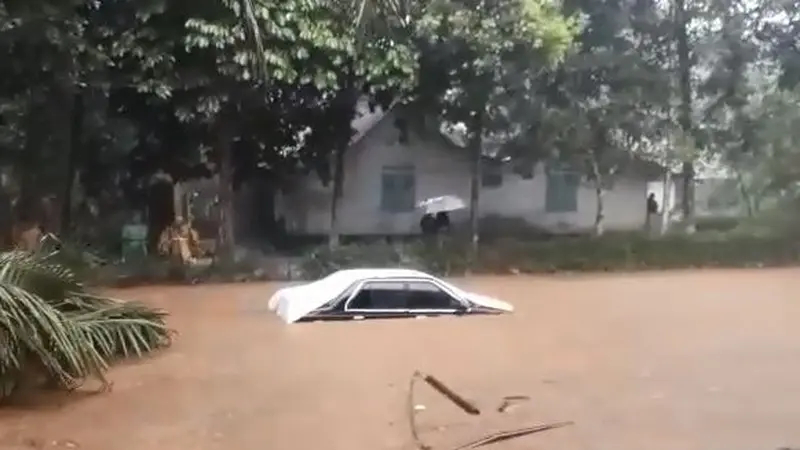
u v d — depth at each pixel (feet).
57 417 21.80
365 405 22.99
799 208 65.36
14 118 54.75
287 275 55.88
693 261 60.85
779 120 66.03
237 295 46.60
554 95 64.34
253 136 61.62
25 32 47.52
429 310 38.29
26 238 52.49
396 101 62.44
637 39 65.87
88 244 57.11
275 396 23.81
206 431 20.51
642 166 66.95
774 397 23.15
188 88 52.31
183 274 53.52
